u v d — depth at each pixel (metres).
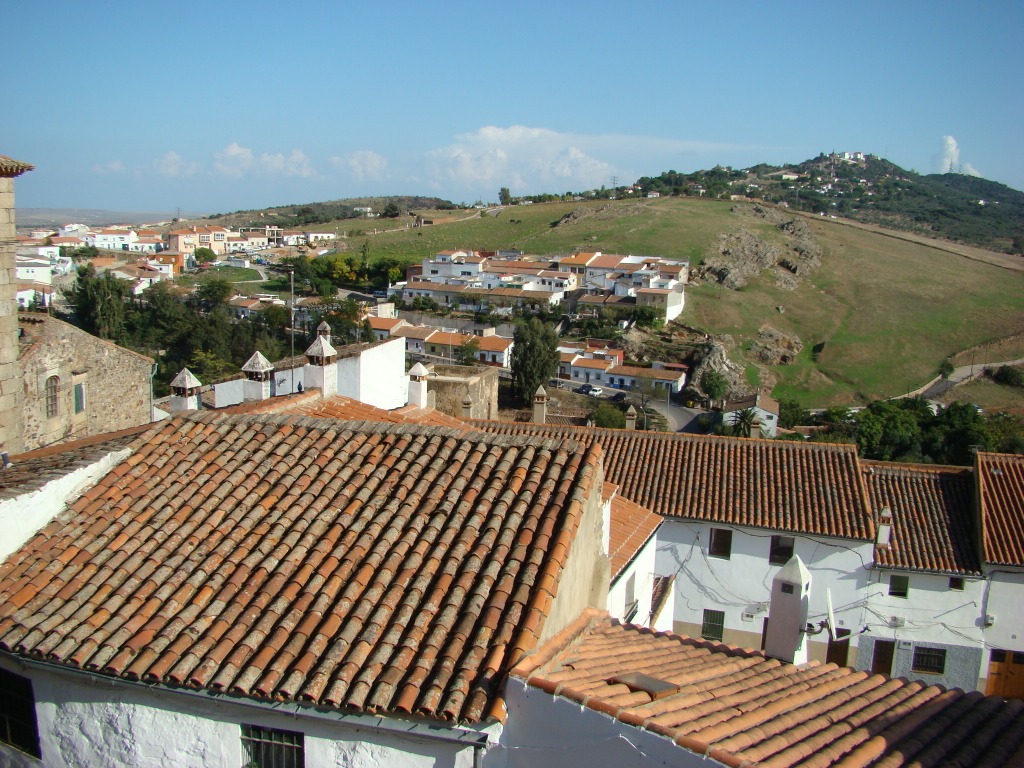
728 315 134.25
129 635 10.23
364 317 117.94
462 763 9.00
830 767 7.91
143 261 160.75
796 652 14.63
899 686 11.72
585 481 12.06
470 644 9.48
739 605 26.86
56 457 14.62
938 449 75.81
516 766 8.66
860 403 110.62
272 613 10.21
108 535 11.87
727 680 10.71
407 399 25.34
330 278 155.75
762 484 27.59
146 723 10.20
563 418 90.44
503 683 8.88
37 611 10.66
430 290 138.88
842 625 26.81
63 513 12.28
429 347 112.44
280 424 14.18
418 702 8.84
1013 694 26.34
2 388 22.61
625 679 9.30
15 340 22.95
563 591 10.91
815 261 165.12
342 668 9.30
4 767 11.30
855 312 142.50
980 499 27.33
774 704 9.66
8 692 11.20
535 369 97.56
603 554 13.76
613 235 175.12
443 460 12.91
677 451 29.20
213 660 9.67
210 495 12.55
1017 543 25.98
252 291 141.88
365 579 10.61
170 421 14.23
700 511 26.59
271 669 9.43
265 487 12.70
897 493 28.94
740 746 7.94
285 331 104.69
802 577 14.62
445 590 10.26
